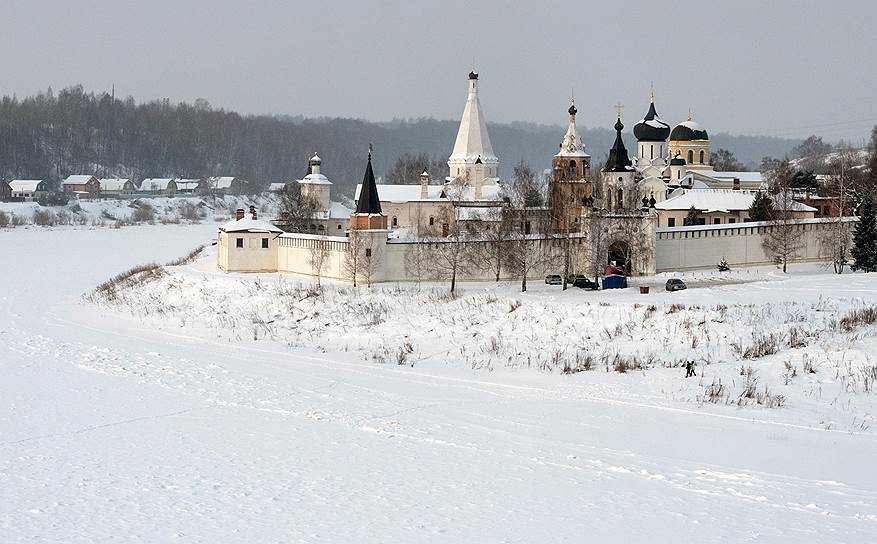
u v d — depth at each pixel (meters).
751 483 48.66
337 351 97.56
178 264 160.12
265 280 128.12
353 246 124.75
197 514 45.62
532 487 48.84
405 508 45.88
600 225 130.38
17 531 43.41
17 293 147.62
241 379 81.31
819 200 190.62
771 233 144.25
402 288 119.81
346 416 66.50
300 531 42.94
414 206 176.00
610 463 53.16
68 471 53.88
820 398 67.81
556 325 96.62
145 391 76.81
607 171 146.00
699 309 94.69
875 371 72.44
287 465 54.12
